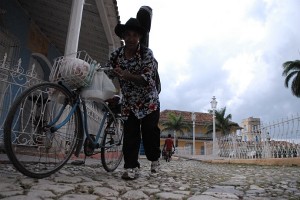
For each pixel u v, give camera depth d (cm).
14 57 748
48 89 310
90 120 367
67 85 323
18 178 273
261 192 324
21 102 270
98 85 334
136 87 359
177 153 3788
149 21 440
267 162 1098
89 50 1074
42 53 945
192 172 579
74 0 568
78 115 338
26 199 197
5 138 255
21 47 790
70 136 331
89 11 743
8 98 368
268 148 1214
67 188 246
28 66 835
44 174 287
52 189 237
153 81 365
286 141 1084
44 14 830
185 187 324
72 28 552
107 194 245
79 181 294
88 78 324
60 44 1034
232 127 5478
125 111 360
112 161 429
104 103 394
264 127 1252
